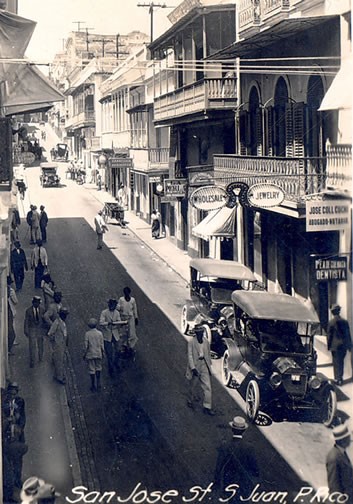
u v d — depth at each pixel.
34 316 16.48
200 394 14.64
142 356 17.38
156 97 32.06
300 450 12.17
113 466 11.92
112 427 13.38
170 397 14.70
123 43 42.97
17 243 23.02
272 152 21.62
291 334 13.50
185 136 31.36
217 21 25.58
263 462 11.73
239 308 14.90
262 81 22.38
